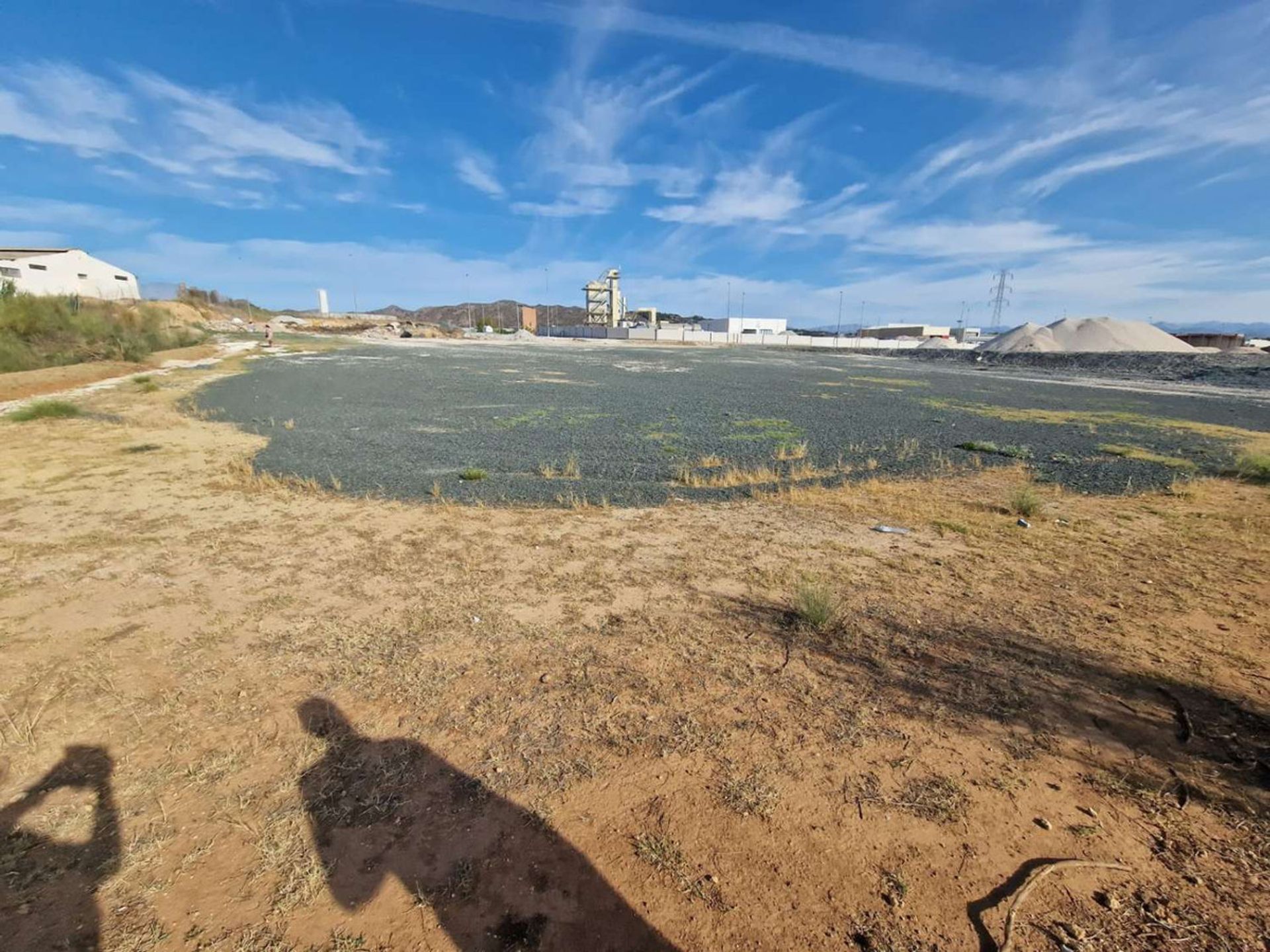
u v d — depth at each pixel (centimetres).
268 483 667
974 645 319
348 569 429
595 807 204
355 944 158
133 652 308
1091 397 1956
